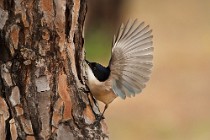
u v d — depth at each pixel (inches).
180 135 1009.5
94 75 390.3
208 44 1482.5
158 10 1824.6
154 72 1240.8
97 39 1457.9
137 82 383.9
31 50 378.9
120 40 382.9
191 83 1191.6
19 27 376.5
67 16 386.6
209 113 1072.2
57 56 384.8
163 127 1021.2
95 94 394.6
